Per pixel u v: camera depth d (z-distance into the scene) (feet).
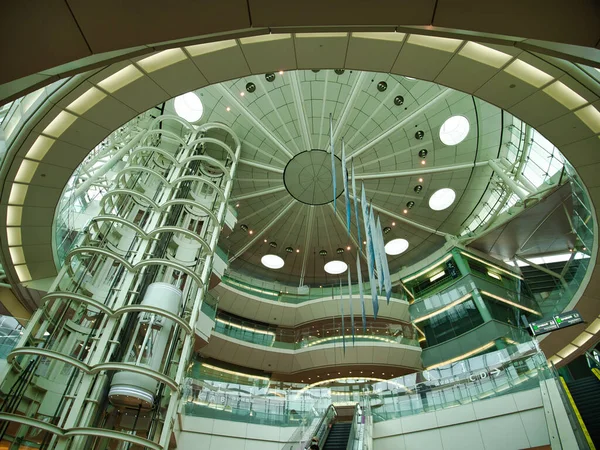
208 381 63.93
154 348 48.91
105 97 38.96
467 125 91.50
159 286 54.29
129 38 16.97
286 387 75.10
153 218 64.39
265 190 103.91
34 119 39.75
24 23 15.61
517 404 48.80
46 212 49.19
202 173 90.68
